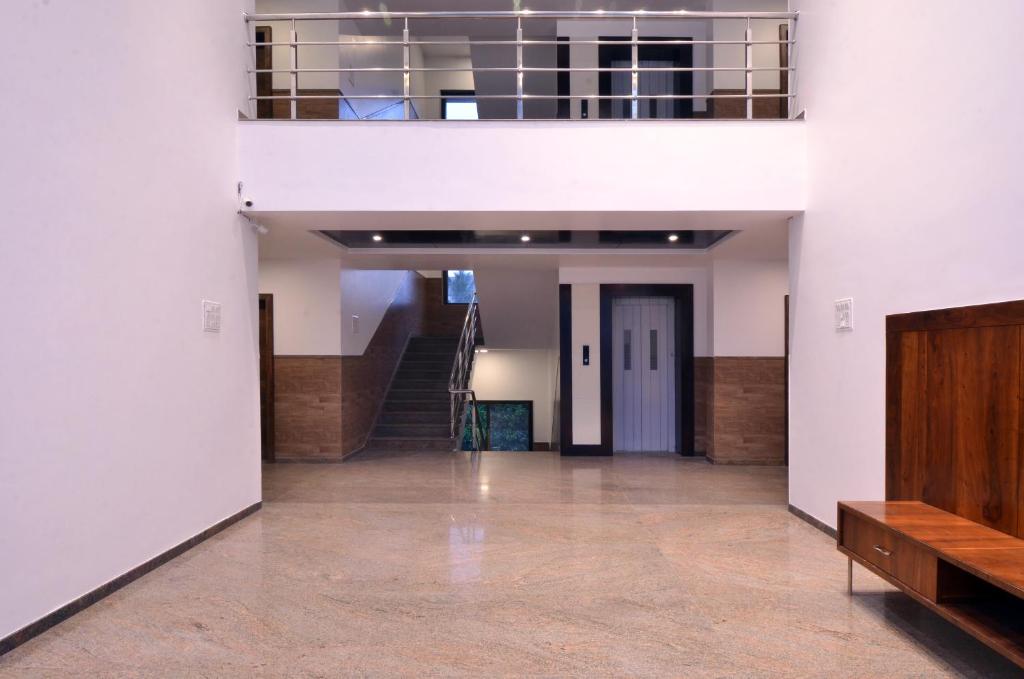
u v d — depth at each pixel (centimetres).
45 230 297
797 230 511
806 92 496
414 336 1200
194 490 433
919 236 352
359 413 861
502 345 1123
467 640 292
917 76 352
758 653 278
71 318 314
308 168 502
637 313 873
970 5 310
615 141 500
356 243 721
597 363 833
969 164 312
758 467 757
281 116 684
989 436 300
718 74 707
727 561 403
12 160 279
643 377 874
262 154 502
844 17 433
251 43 526
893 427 376
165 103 397
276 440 783
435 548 430
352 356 827
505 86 790
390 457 820
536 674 260
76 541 319
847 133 430
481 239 700
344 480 666
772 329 784
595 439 831
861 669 264
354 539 450
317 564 396
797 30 514
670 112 755
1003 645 232
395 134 503
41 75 295
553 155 501
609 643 288
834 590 354
